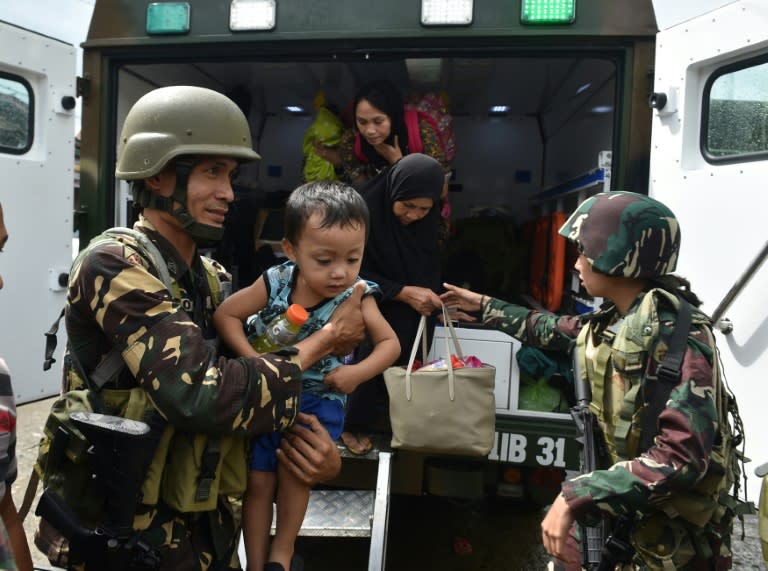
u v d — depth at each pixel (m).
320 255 1.53
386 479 2.15
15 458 1.21
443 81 4.70
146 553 1.23
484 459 2.64
